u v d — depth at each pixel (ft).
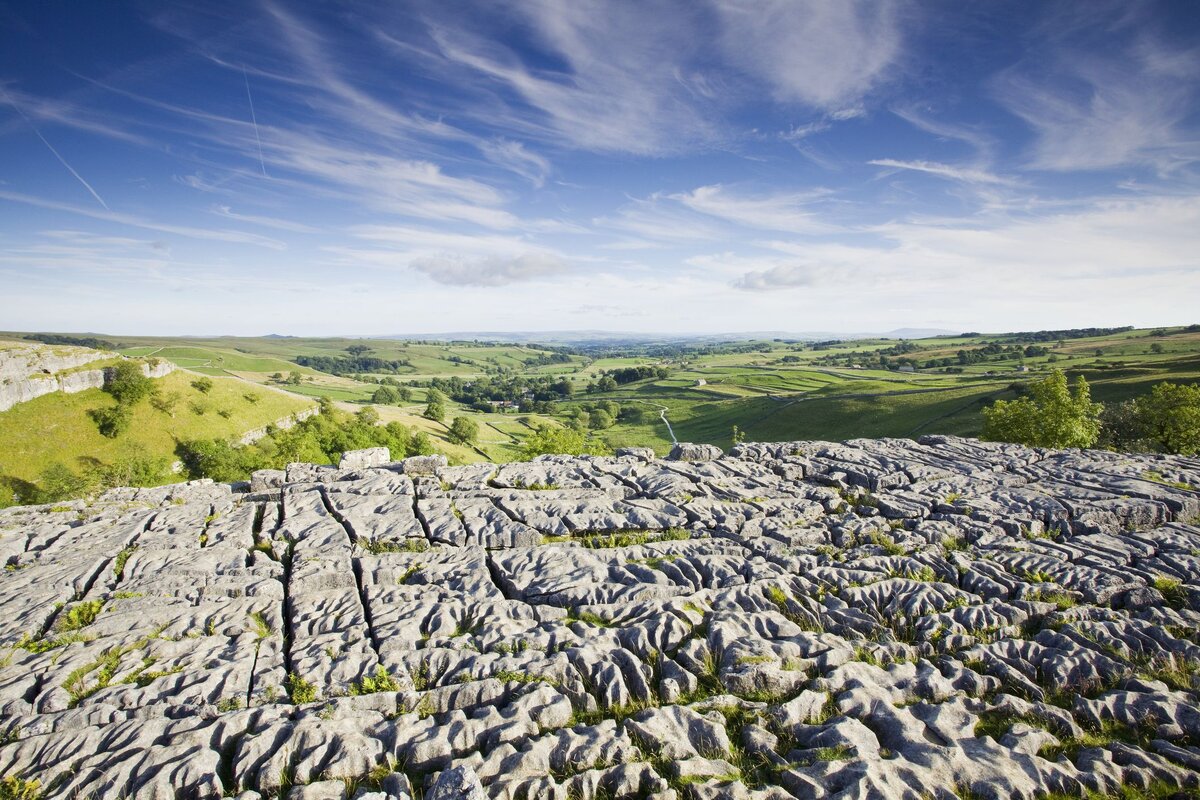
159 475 290.76
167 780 27.12
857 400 425.28
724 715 32.94
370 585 45.85
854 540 56.44
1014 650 38.78
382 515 59.52
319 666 35.37
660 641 38.73
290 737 29.37
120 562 49.03
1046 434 151.53
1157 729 32.01
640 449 89.25
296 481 73.41
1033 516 59.67
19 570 47.44
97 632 38.75
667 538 58.23
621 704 33.71
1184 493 64.90
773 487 70.54
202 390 376.27
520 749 29.35
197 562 48.14
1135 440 175.42
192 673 34.65
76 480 265.54
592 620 41.81
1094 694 35.99
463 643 38.06
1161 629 40.40
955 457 83.97
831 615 42.73
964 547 54.90
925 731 31.40
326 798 26.91
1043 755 30.48
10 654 36.65
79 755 28.71
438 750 29.30
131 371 334.65
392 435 360.48
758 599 44.11
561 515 60.59
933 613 42.73
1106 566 49.16
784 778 28.04
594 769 28.48
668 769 28.71
